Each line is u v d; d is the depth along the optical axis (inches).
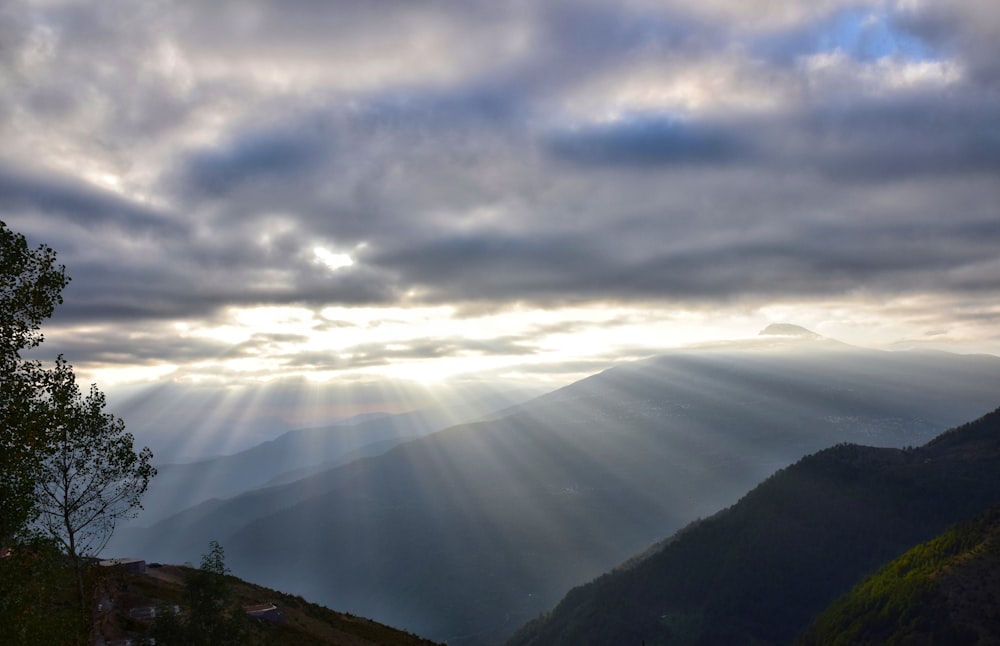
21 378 1409.9
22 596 1309.1
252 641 1844.2
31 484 1380.4
